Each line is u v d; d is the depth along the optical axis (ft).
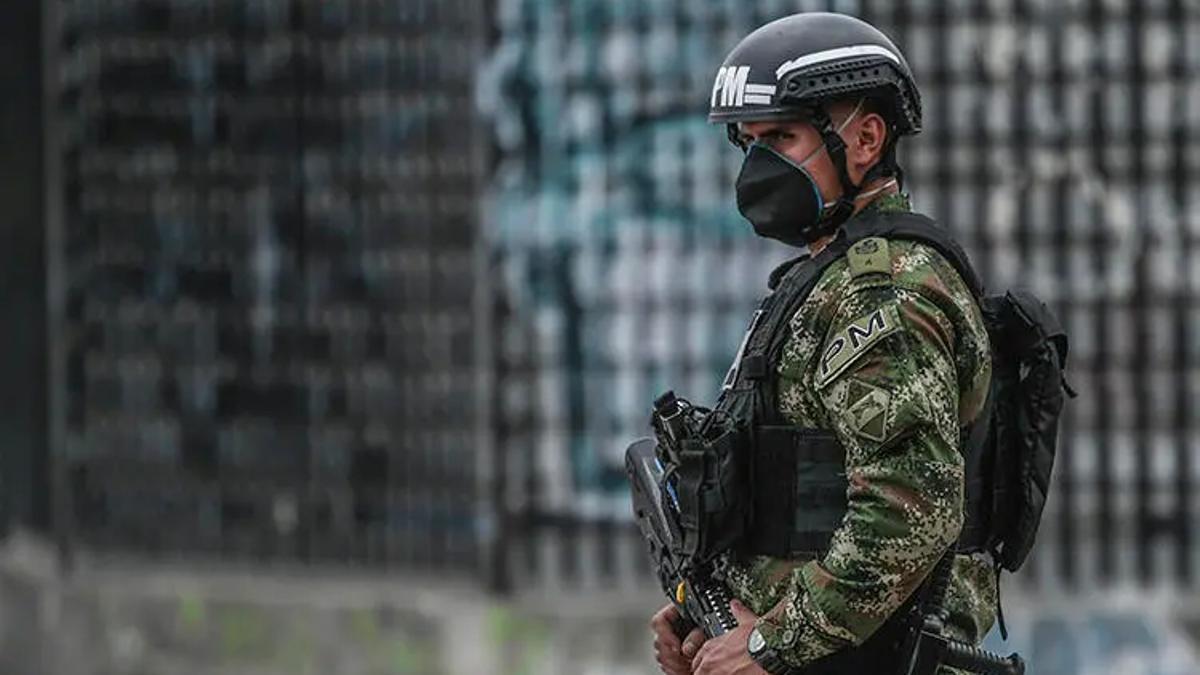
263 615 71.20
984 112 64.08
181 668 72.69
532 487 67.51
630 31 65.98
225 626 71.82
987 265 64.18
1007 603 64.49
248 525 72.59
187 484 73.46
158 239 73.56
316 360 71.31
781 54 32.63
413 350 69.51
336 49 70.23
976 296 32.89
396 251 69.72
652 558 35.65
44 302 76.18
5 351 76.74
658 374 66.44
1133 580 64.39
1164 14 63.36
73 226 74.90
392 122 69.41
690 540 33.35
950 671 33.01
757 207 33.19
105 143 74.23
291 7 70.95
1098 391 64.23
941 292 31.68
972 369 32.07
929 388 31.01
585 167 66.54
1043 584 64.85
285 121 71.26
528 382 67.41
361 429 70.64
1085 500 64.44
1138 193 63.72
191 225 73.00
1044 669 64.34
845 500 32.35
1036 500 33.45
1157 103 63.52
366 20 69.56
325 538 71.36
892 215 32.65
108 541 74.95
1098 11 63.57
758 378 32.81
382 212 69.82
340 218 70.59
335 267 70.74
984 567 34.27
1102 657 64.13
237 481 72.74
